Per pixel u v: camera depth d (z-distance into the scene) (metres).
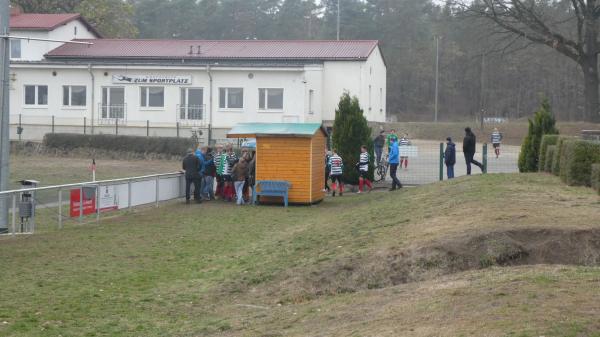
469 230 12.85
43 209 20.80
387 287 11.69
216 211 25.09
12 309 11.95
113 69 53.09
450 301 9.05
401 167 36.75
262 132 26.88
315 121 53.22
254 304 12.25
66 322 11.28
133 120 53.19
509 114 100.00
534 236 12.15
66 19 60.22
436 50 96.75
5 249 17.56
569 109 93.06
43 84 54.22
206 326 10.91
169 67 52.19
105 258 16.52
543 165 25.48
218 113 52.16
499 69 95.94
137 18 110.94
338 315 9.94
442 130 72.88
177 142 48.84
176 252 17.23
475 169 35.78
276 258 15.22
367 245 14.12
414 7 106.62
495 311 8.11
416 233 13.92
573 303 8.10
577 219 12.88
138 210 25.06
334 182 29.80
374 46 56.53
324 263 13.38
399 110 104.88
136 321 11.41
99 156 50.06
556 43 56.47
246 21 117.75
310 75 52.66
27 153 51.56
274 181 26.64
